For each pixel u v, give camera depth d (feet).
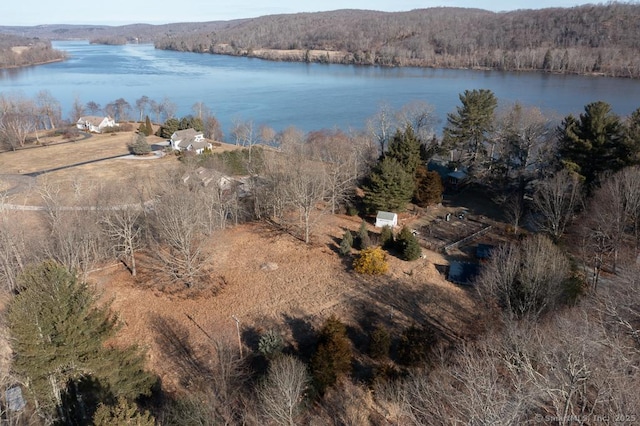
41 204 198.59
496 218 188.75
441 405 69.05
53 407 73.92
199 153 283.59
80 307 75.72
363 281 139.23
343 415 88.43
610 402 60.75
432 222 186.50
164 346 110.01
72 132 353.72
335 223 185.57
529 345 74.08
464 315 120.88
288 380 79.20
